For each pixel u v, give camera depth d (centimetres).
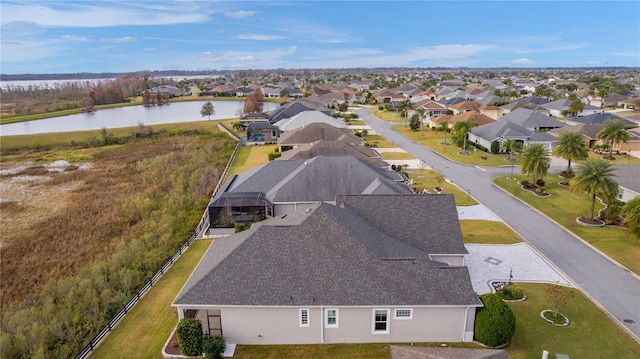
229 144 9288
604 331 2609
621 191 4834
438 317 2455
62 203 5853
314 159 4878
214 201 4425
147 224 4703
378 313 2453
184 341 2369
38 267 3988
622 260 3578
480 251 3775
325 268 2556
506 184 5853
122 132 11525
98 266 3609
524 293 3039
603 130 7169
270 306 2412
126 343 2573
